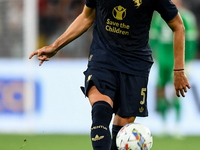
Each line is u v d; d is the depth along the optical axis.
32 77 31.09
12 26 33.19
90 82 13.77
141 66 14.17
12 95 31.36
